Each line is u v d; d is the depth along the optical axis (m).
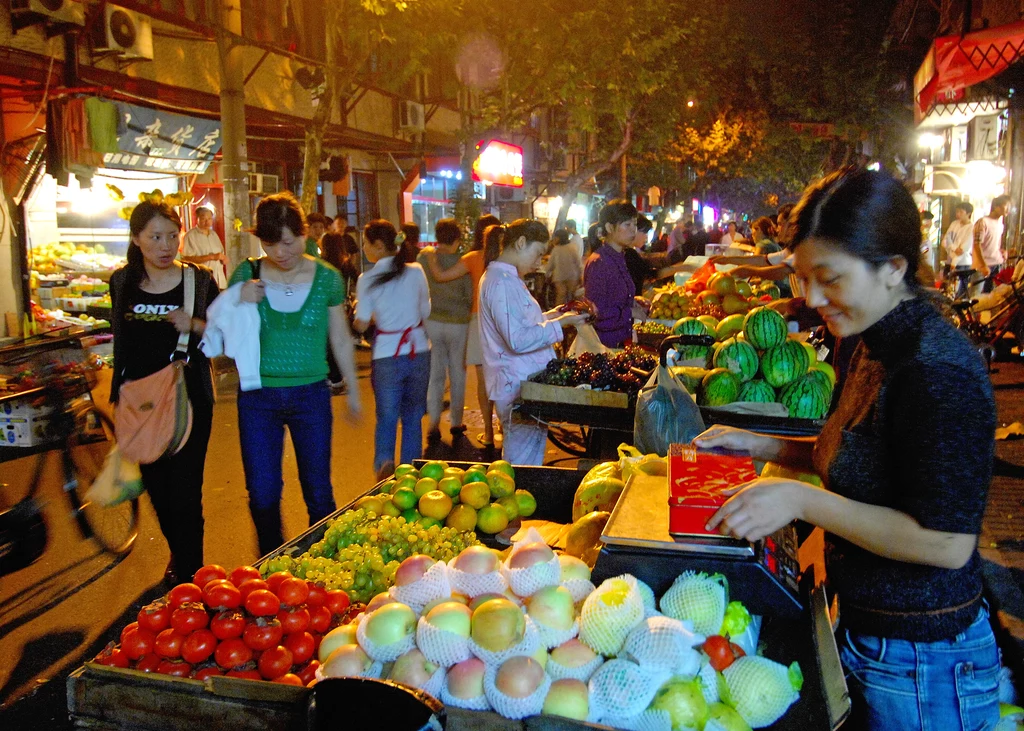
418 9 12.78
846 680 1.92
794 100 27.20
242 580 2.42
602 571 2.09
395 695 1.68
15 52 8.70
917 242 1.70
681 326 5.39
